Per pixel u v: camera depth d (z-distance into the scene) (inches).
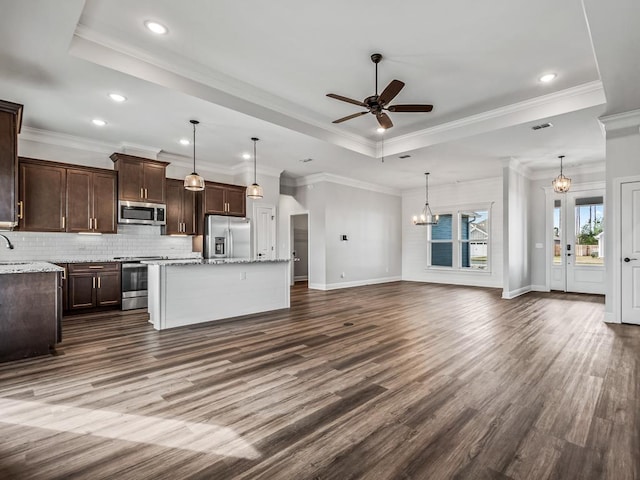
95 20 116.7
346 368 117.2
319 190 322.7
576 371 113.4
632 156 174.4
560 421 82.4
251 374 112.0
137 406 90.1
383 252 380.2
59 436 76.3
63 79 136.9
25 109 167.3
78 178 205.5
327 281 318.7
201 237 262.7
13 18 101.1
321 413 86.9
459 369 116.0
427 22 116.9
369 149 248.7
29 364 119.8
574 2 106.3
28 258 198.5
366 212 361.1
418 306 231.0
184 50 134.7
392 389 100.7
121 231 233.3
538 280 311.4
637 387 100.9
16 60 123.6
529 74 151.7
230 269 195.2
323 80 158.2
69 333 160.9
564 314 204.2
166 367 117.7
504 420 83.0
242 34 124.1
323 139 213.5
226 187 271.6
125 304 213.5
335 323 181.8
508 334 159.3
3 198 126.7
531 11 111.0
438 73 150.9
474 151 238.2
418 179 341.4
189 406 90.4
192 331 165.0
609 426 79.8
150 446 72.9
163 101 157.2
